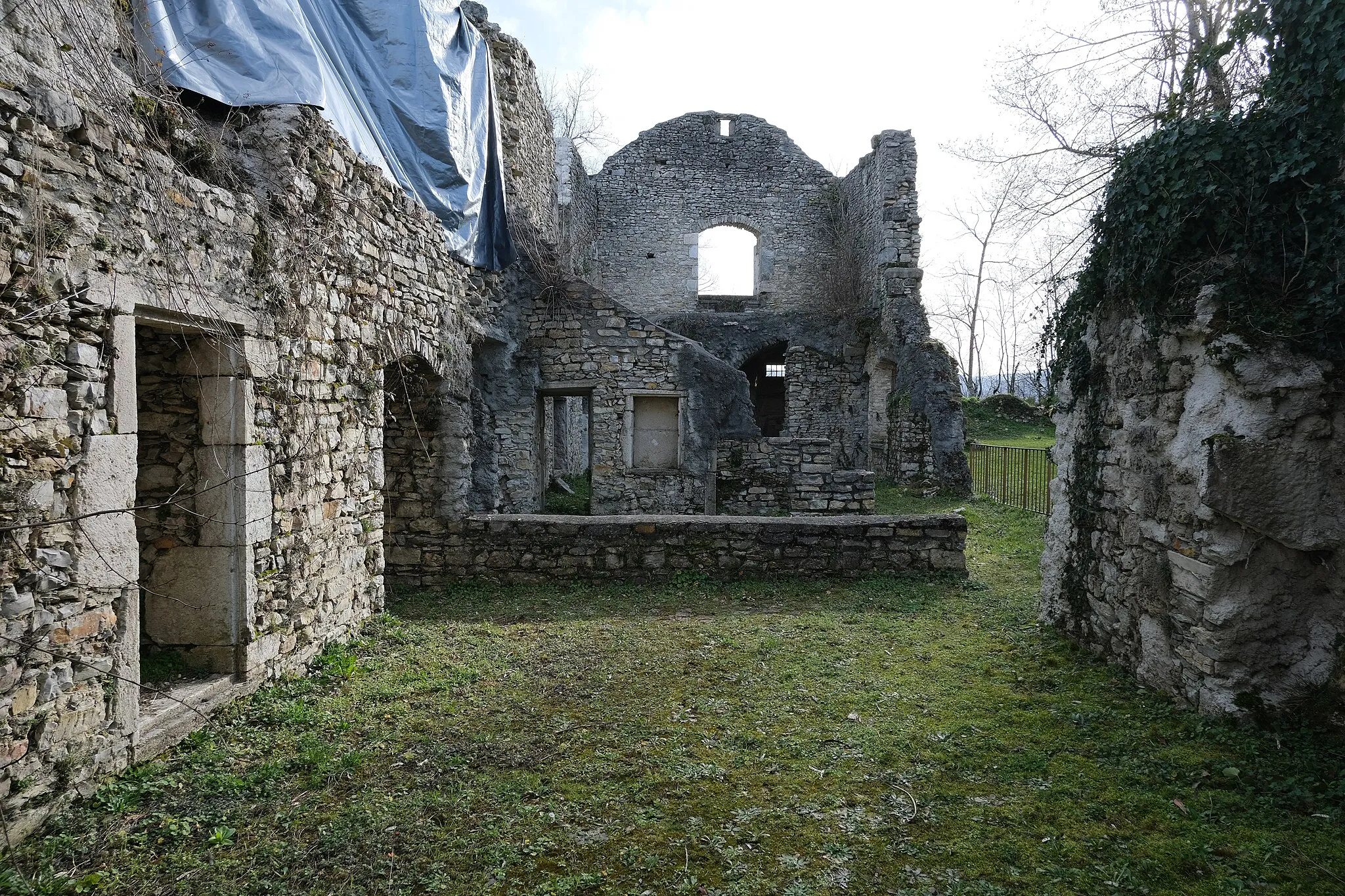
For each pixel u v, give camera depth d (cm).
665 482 1021
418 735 358
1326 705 323
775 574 669
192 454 392
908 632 516
